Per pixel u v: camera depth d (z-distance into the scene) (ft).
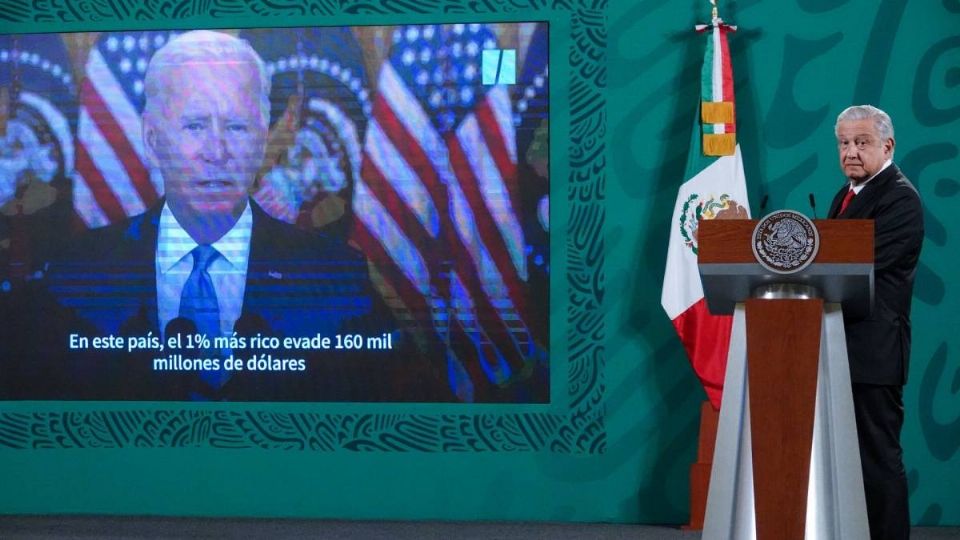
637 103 23.36
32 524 22.84
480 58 23.58
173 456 23.82
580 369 23.39
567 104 23.44
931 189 22.84
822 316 13.39
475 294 23.57
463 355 23.57
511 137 23.53
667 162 23.30
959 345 22.75
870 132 15.90
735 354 13.73
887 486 15.39
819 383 13.62
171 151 23.88
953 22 22.84
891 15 22.97
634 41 23.39
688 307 22.31
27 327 24.14
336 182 23.76
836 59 23.06
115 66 23.98
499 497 23.48
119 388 23.95
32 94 24.04
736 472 13.57
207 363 23.84
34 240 24.07
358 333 23.73
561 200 23.40
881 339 15.40
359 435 23.67
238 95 23.85
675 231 22.47
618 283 23.35
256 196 23.84
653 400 23.26
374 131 23.73
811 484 13.30
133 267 23.95
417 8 23.67
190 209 23.88
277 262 23.82
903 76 22.91
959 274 22.75
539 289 23.49
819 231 13.14
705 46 23.18
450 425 23.54
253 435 23.80
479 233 23.57
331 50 23.82
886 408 15.44
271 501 23.73
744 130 23.18
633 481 23.27
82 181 24.00
